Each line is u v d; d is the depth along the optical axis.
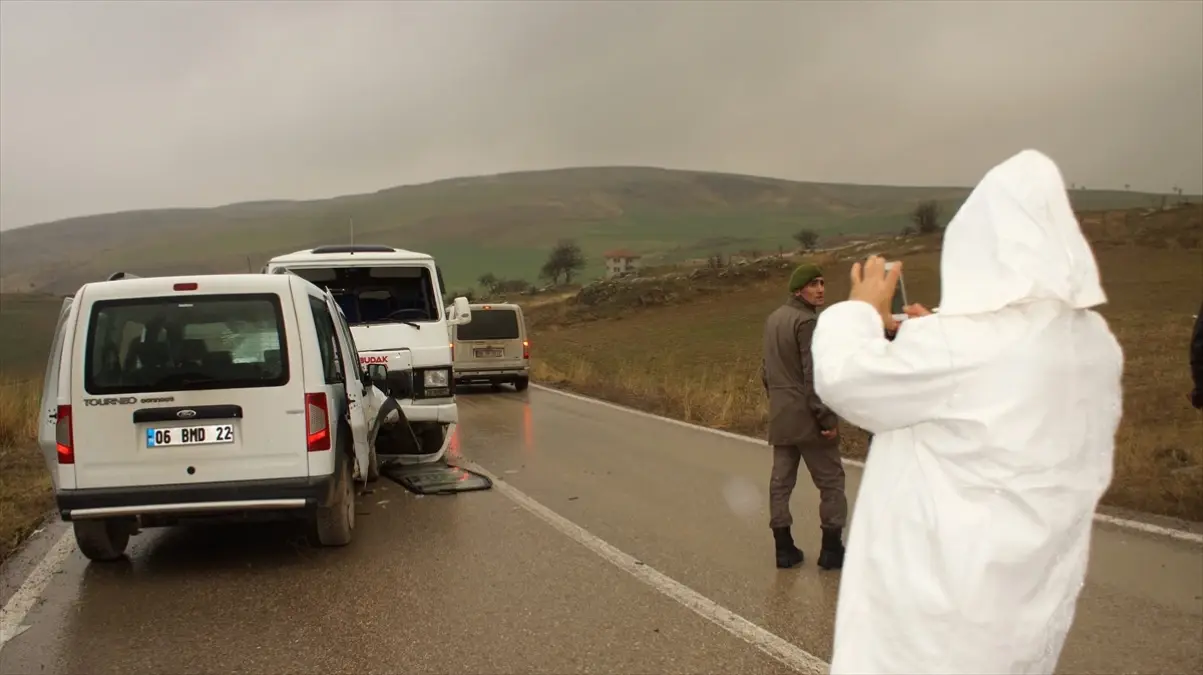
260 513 7.16
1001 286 2.27
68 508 6.68
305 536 7.99
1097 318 2.40
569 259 142.25
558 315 57.00
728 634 5.50
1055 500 2.23
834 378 2.41
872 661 2.38
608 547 7.45
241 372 6.93
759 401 16.09
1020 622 2.25
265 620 5.89
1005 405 2.22
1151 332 27.34
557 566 6.95
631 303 57.22
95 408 6.75
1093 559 6.76
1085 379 2.28
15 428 14.04
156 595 6.46
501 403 19.33
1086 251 2.32
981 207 2.35
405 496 9.55
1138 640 5.26
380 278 11.54
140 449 6.79
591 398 20.08
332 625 5.77
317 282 11.41
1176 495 8.25
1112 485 8.76
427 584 6.56
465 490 9.72
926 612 2.29
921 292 43.62
